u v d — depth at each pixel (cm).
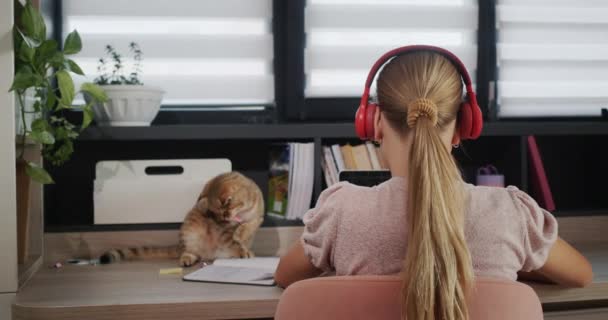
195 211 188
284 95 227
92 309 127
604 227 216
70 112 210
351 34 228
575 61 236
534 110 235
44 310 126
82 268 175
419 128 96
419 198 91
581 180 236
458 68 108
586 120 238
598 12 236
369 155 204
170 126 195
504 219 98
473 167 228
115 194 196
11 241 146
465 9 232
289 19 223
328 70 227
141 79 218
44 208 199
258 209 191
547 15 235
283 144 206
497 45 233
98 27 215
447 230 89
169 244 196
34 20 160
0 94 149
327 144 220
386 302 87
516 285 89
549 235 104
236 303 130
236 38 222
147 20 217
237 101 224
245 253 184
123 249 188
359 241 96
